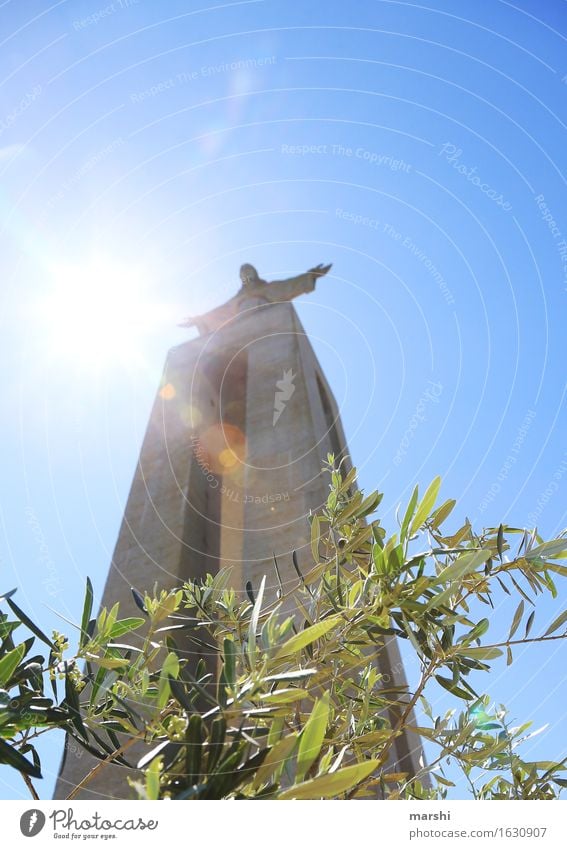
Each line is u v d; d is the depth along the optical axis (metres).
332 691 3.00
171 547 15.27
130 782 1.41
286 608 5.71
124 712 2.29
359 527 3.42
